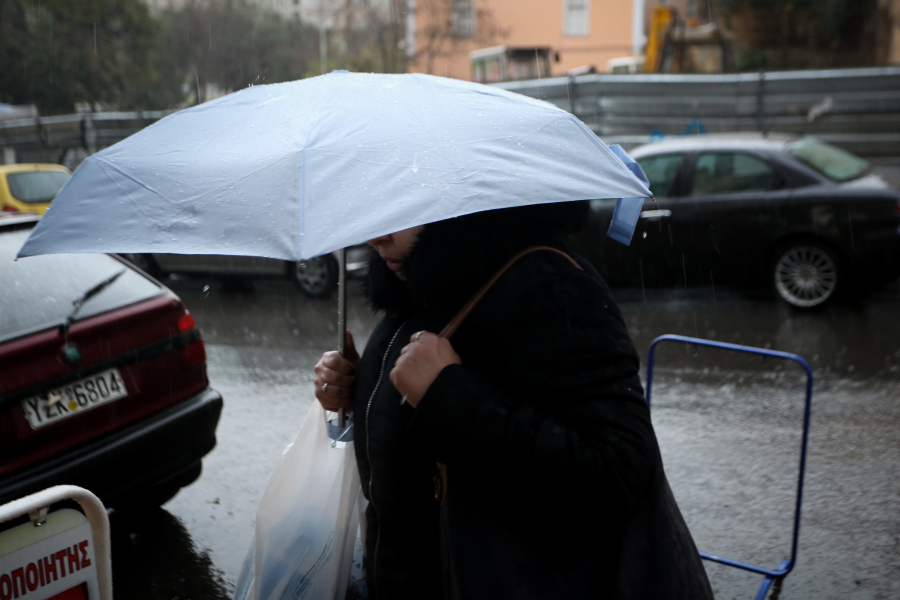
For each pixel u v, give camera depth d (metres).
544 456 1.35
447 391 1.40
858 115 14.73
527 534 1.45
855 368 6.15
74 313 3.19
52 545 1.77
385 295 1.69
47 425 2.98
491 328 1.45
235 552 3.62
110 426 3.21
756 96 15.20
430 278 1.51
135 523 3.90
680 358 6.58
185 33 30.50
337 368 1.93
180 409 3.50
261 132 1.42
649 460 1.39
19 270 3.22
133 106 26.39
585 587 1.42
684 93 15.55
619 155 1.96
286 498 2.14
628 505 1.40
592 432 1.37
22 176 11.64
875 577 3.29
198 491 4.26
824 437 4.81
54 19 25.44
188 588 3.33
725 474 4.31
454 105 1.52
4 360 2.90
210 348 7.45
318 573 2.10
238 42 31.20
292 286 10.65
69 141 18.70
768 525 3.75
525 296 1.42
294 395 5.95
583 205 1.57
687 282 8.84
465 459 1.40
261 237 1.18
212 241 1.19
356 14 32.25
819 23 25.45
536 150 1.43
